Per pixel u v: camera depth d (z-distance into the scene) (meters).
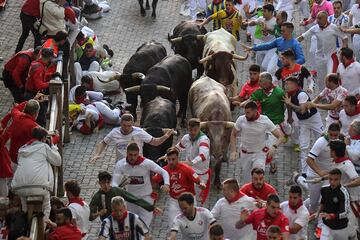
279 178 30.55
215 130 29.22
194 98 31.23
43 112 28.91
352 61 32.12
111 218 23.42
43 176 24.94
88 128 32.88
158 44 35.56
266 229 23.42
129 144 25.75
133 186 25.89
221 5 38.00
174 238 23.56
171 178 25.80
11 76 30.69
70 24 34.38
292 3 40.88
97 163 31.30
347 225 25.38
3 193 27.48
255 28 38.28
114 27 41.75
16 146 26.44
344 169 26.03
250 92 30.53
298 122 30.48
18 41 36.97
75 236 23.16
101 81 34.00
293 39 33.66
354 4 38.56
